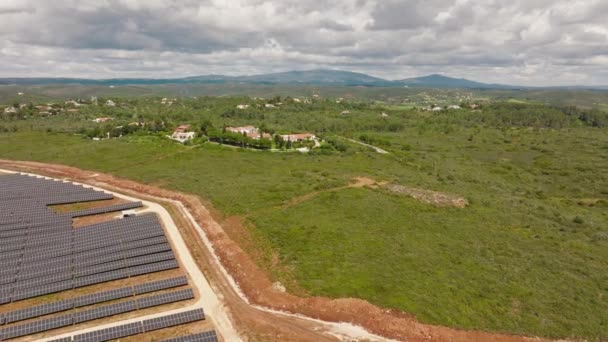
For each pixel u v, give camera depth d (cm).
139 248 6581
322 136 18675
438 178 11950
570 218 8462
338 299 5066
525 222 7969
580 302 5025
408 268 5800
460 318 4712
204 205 8831
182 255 6562
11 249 6475
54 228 7462
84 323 4644
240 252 6594
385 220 7725
